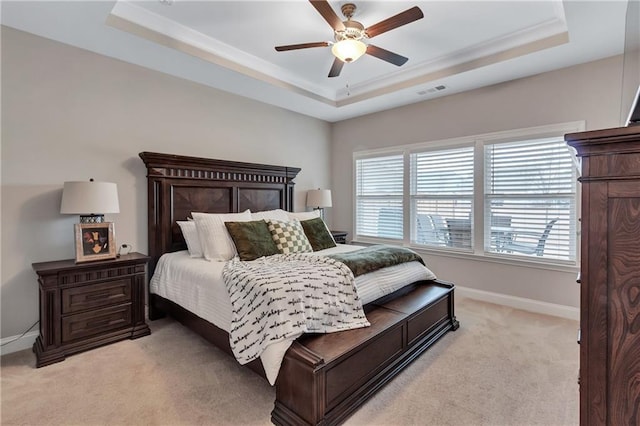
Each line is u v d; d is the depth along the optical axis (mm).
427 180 4457
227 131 4074
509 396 1993
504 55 3139
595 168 887
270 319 1885
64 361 2426
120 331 2777
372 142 5004
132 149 3281
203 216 3221
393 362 2223
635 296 838
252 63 3545
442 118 4219
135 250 3305
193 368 2326
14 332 2641
